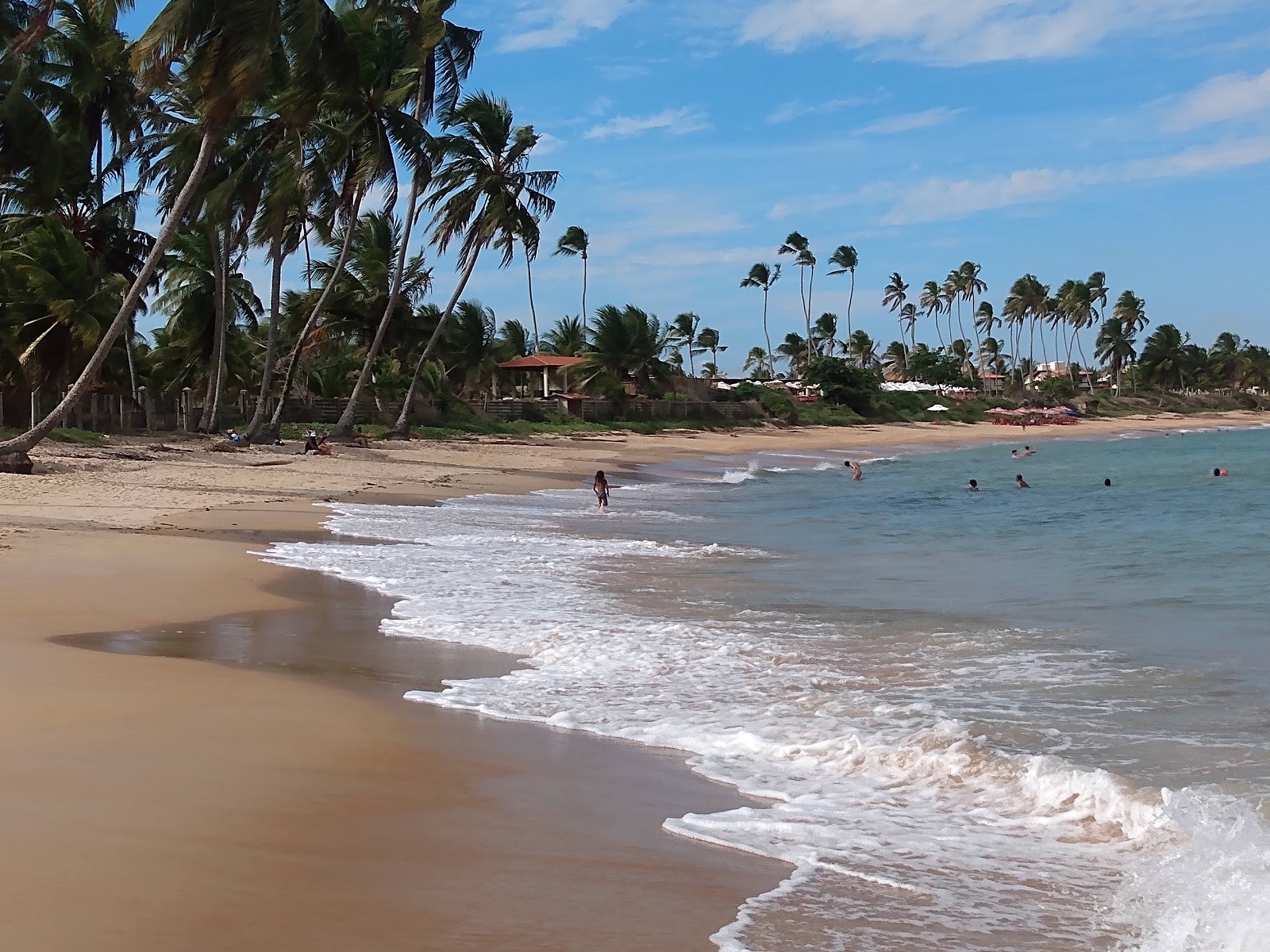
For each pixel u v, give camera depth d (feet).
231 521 65.41
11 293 120.88
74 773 18.47
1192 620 39.68
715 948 13.39
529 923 13.79
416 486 100.68
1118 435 325.42
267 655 30.78
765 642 34.78
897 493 114.62
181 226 127.54
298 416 180.86
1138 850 17.40
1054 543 67.00
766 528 77.25
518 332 297.12
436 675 29.40
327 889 14.40
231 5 79.25
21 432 119.44
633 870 15.90
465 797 18.89
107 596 38.65
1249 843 17.02
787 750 22.71
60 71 122.21
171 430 150.61
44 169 105.19
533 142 158.81
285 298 188.85
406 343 181.47
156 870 14.48
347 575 47.21
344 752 21.07
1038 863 16.81
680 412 269.03
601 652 32.73
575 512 85.40
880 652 33.40
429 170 146.72
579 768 21.22
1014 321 515.91
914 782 20.86
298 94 96.12
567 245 345.51
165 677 26.63
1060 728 24.81
